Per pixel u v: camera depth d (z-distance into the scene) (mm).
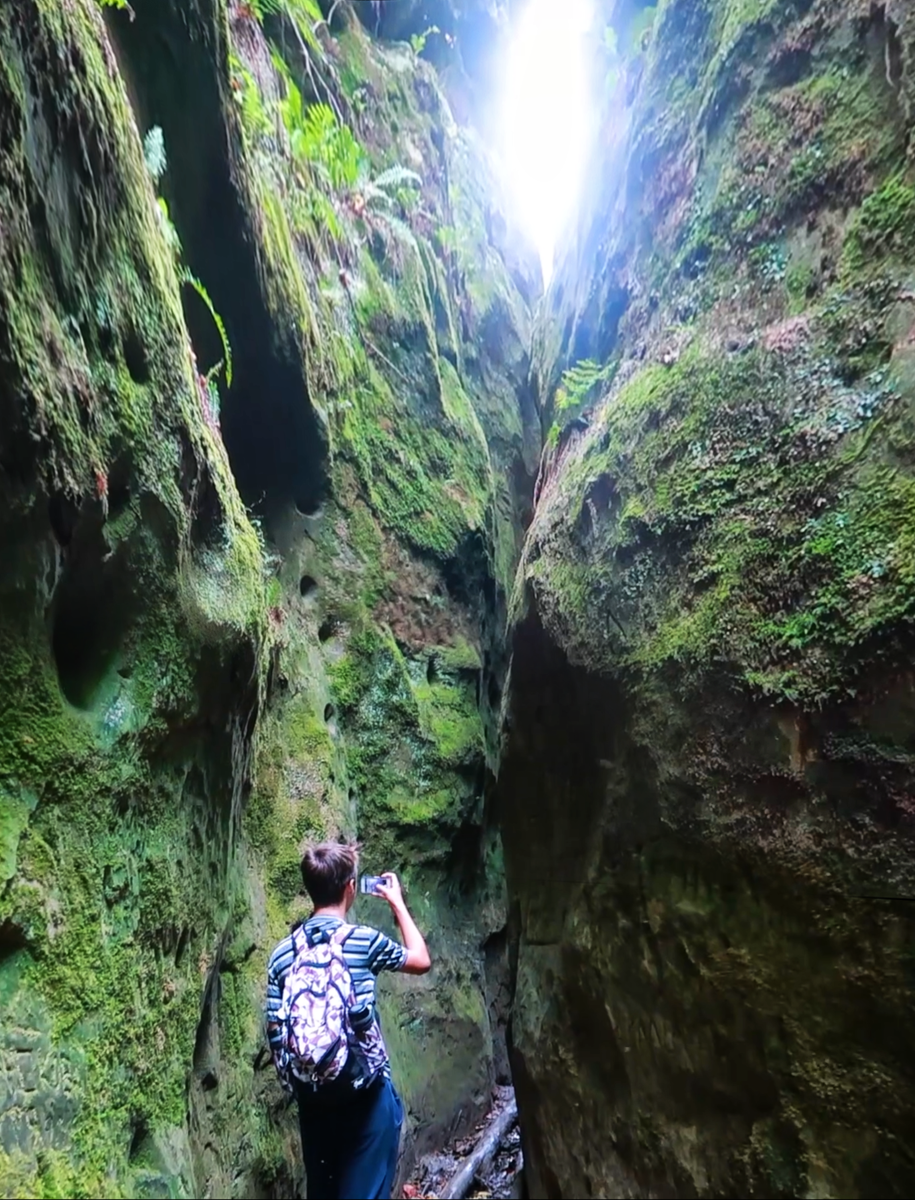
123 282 2336
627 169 3658
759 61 2775
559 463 4035
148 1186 2180
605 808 3002
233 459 4324
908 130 2205
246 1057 3234
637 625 2805
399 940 4828
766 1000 2254
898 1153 1952
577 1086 3141
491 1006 5730
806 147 2525
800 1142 2166
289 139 4910
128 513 2334
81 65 2117
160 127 3137
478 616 6410
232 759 3055
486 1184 4402
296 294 4289
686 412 2750
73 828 2090
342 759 4711
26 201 1872
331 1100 2469
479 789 5922
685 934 2521
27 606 1964
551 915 3459
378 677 5117
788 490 2297
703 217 2949
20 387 1824
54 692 2084
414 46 7547
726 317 2711
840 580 2086
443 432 6391
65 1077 1926
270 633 3562
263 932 3539
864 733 2002
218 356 3867
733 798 2338
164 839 2545
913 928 1899
